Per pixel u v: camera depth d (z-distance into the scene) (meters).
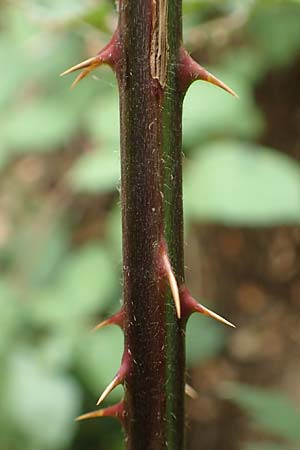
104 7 0.24
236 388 0.26
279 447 0.26
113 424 0.40
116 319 0.18
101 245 0.45
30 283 0.44
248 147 0.36
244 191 0.33
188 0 0.23
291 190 0.33
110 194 0.49
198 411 0.48
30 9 0.25
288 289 0.48
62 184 0.50
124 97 0.18
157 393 0.18
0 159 0.41
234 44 0.42
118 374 0.18
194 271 0.47
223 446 0.47
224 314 0.48
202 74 0.18
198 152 0.37
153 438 0.19
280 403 0.25
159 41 0.17
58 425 0.36
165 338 0.18
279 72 0.45
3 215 0.50
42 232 0.48
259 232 0.47
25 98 0.46
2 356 0.37
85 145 0.50
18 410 0.36
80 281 0.40
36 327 0.39
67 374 0.37
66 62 0.43
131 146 0.18
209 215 0.34
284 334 0.48
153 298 0.18
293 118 0.46
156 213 0.18
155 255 0.18
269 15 0.41
